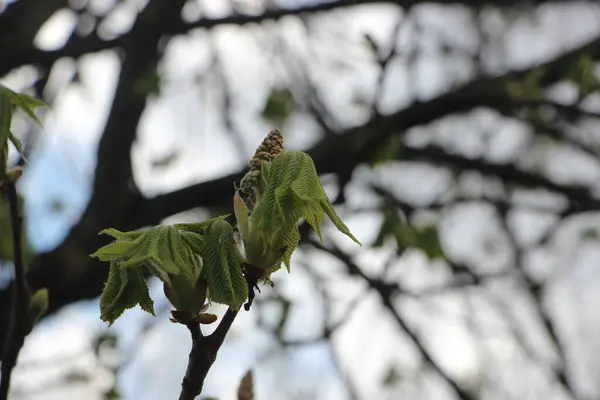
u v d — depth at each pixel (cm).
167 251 209
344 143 632
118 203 609
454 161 738
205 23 650
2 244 496
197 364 214
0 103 234
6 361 266
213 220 213
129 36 634
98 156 621
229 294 207
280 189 210
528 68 669
